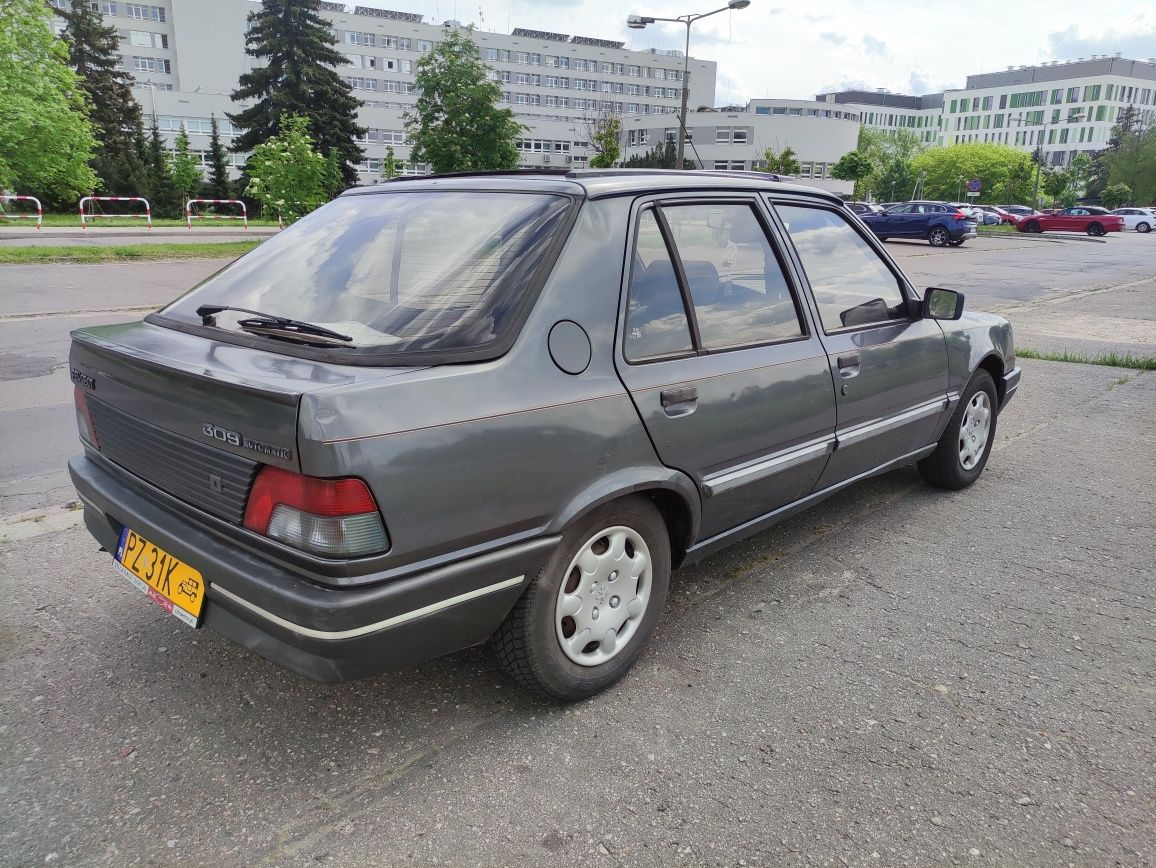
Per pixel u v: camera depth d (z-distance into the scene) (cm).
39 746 245
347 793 228
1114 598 350
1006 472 516
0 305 1094
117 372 252
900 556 390
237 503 216
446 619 222
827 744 252
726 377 288
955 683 286
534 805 224
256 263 300
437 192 300
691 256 289
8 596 335
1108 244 3469
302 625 203
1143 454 556
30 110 3294
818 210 361
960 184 9794
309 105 5191
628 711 267
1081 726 263
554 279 242
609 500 251
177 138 6216
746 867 204
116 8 8462
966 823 220
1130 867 206
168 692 273
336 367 219
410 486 204
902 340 383
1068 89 13275
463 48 2378
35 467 496
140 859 203
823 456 342
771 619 329
